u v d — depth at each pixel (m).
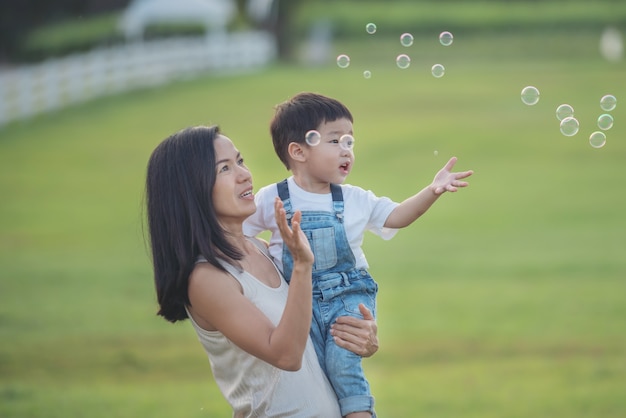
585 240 15.37
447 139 23.55
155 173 3.48
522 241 15.46
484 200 18.45
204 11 40.78
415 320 11.45
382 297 12.52
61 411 8.02
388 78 33.28
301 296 3.21
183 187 3.43
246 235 3.99
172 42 35.97
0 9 42.59
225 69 36.31
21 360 9.67
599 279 13.09
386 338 10.76
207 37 37.97
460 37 42.34
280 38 41.06
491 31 42.66
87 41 39.59
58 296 12.35
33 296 12.34
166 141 3.52
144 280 13.27
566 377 9.23
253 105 27.81
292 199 3.98
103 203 18.25
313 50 40.00
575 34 41.66
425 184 19.23
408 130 24.55
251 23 45.47
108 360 9.73
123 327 10.99
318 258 3.86
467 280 13.29
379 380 9.30
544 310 11.69
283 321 3.23
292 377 3.44
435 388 8.96
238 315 3.32
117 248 15.16
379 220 3.97
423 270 13.91
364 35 43.34
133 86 31.33
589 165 21.02
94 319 11.29
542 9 44.09
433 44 41.53
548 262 14.09
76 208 17.86
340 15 44.22
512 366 9.65
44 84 27.31
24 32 42.69
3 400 8.35
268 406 3.43
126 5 48.75
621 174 20.12
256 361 3.41
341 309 3.80
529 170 20.70
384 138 23.72
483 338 10.69
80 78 28.97
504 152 22.33
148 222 3.51
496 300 12.23
